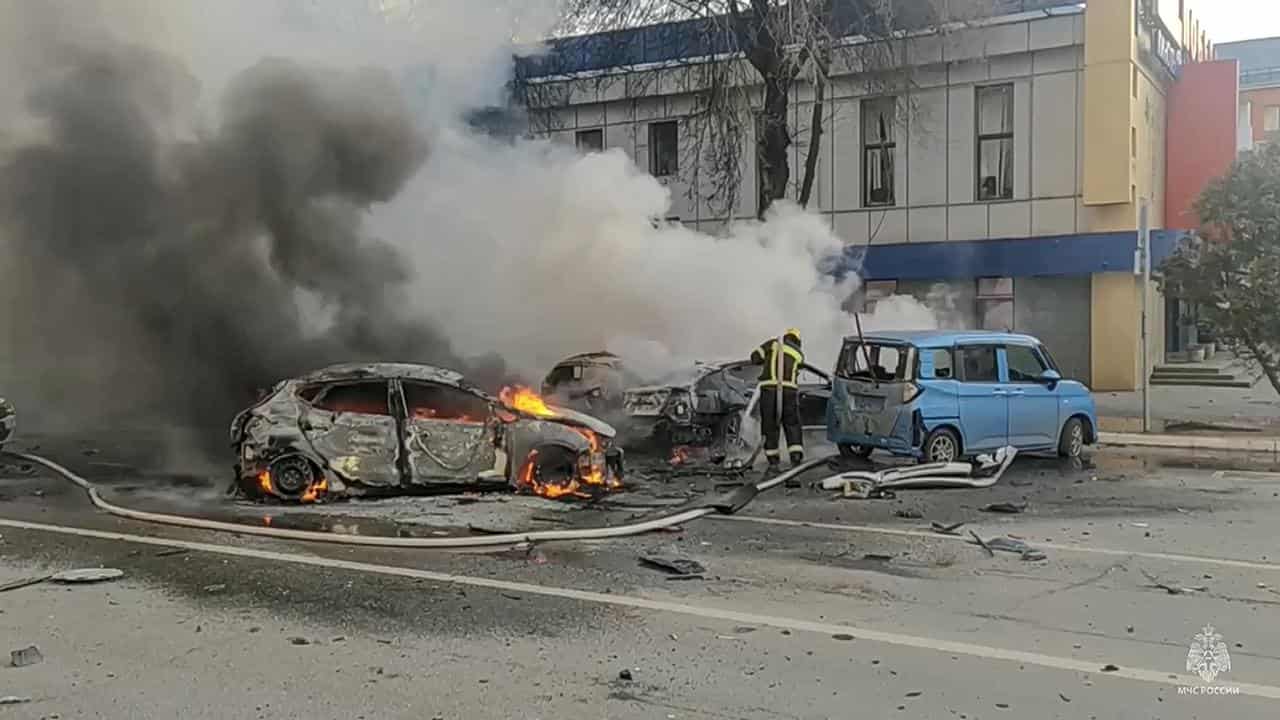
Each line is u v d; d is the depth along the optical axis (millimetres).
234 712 4742
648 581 7164
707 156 21625
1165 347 26781
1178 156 26531
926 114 22812
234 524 9125
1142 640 5809
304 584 7066
